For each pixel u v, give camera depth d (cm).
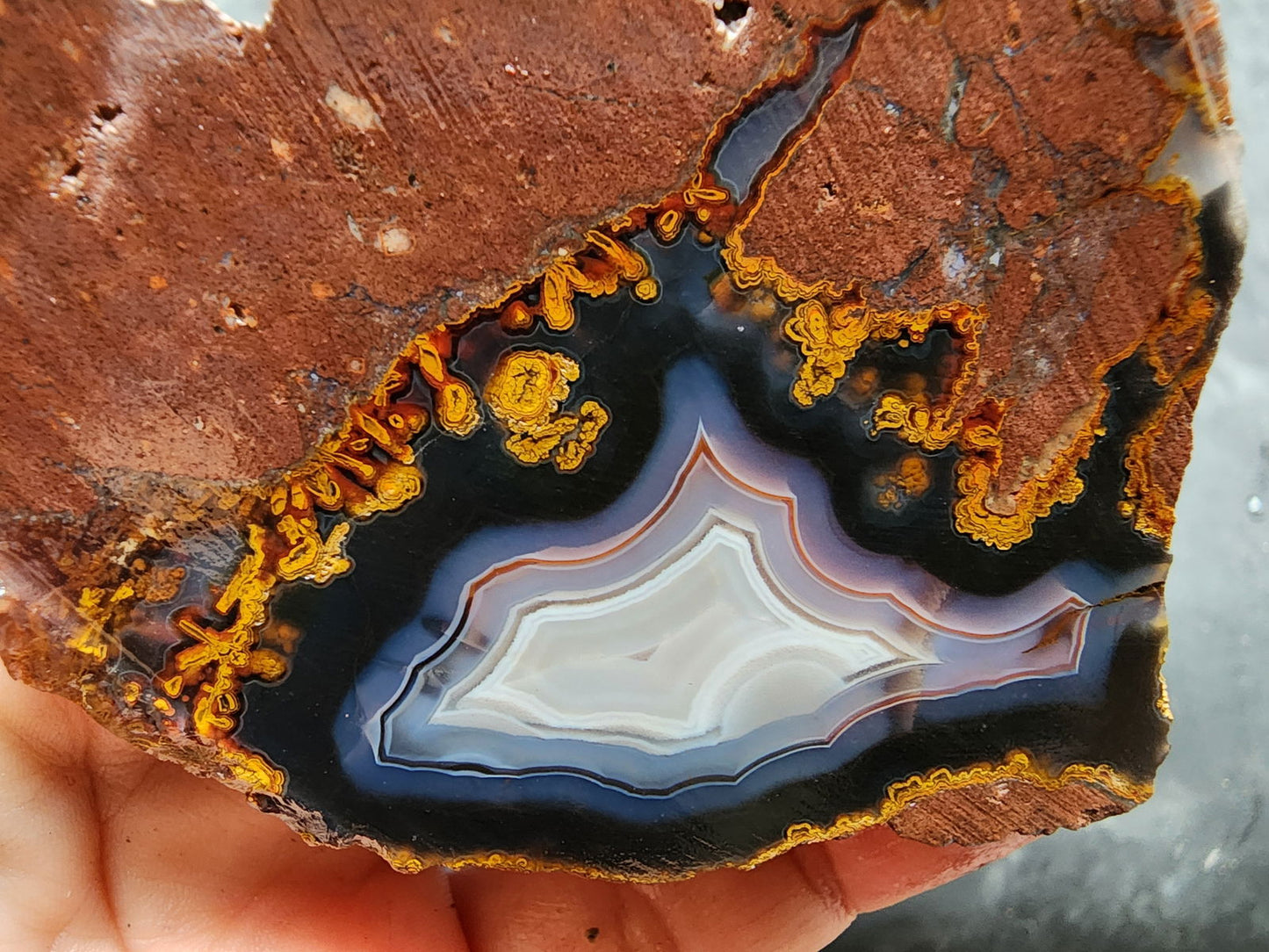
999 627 6
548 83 5
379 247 5
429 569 6
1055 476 6
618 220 5
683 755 7
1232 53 11
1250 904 11
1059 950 11
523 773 7
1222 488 11
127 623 6
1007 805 7
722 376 6
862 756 7
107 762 7
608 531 6
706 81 5
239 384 5
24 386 5
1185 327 5
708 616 6
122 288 5
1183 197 5
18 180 5
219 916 7
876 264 5
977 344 6
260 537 6
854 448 6
